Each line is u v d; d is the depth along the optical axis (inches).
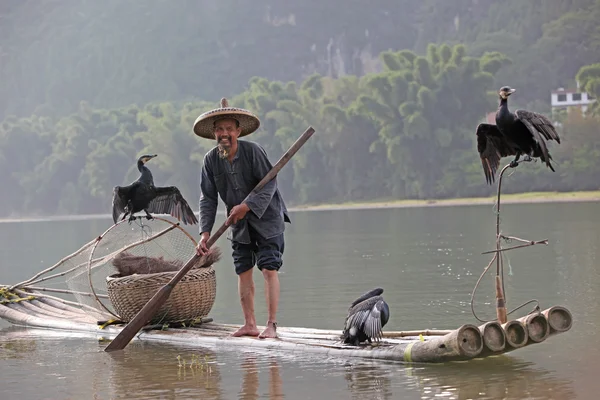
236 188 528.4
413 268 1019.3
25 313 692.1
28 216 6461.6
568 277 837.2
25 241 2159.2
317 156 5442.9
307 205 5393.7
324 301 762.8
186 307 585.3
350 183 5344.5
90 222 4050.2
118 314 606.9
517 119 446.9
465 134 5098.4
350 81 5994.1
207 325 593.6
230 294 856.3
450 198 4958.2
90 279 625.3
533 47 7406.5
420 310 683.4
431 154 5059.1
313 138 5393.7
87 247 677.9
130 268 618.8
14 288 741.3
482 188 4869.6
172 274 585.3
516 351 491.8
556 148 4734.3
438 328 600.1
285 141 5398.6
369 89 5487.2
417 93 5049.2
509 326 442.9
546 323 444.1
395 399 402.0
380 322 478.0
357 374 448.8
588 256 1040.8
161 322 589.0
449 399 398.6
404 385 423.8
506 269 952.3
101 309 645.9
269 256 528.7
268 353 508.7
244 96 6067.9
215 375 462.0
